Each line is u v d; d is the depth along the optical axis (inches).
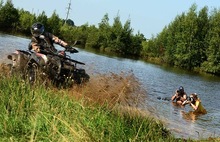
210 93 1104.8
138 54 3882.9
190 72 2490.2
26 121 237.1
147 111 416.8
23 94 276.7
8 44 1446.9
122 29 3816.4
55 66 432.1
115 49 3789.4
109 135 235.0
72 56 1621.6
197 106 615.2
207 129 453.7
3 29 3533.5
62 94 318.0
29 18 3619.6
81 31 3932.1
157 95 762.8
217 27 3093.0
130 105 352.5
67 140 203.9
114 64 1627.7
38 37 454.0
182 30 3326.8
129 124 276.7
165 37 3725.4
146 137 251.6
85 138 212.8
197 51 3184.1
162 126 315.0
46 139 211.5
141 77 1227.9
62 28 4020.7
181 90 682.2
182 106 652.7
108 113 282.4
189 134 386.6
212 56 2997.0
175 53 3312.0
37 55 433.4
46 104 262.8
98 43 3841.0
